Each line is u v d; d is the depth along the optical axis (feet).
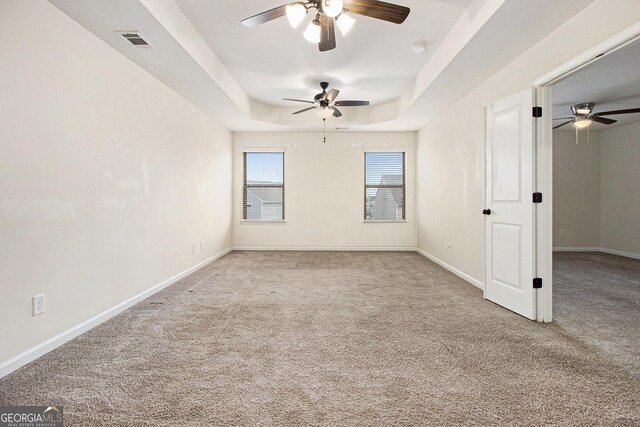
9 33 6.11
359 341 7.45
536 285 8.74
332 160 21.44
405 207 21.42
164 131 12.15
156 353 6.82
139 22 7.85
